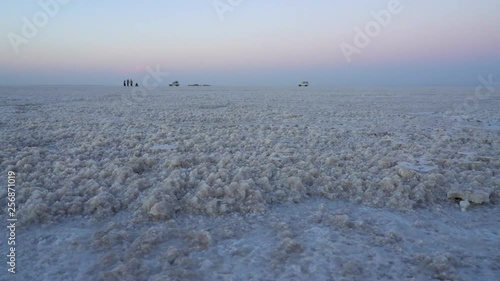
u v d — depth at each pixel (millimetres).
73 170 6051
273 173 6023
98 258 3549
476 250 3775
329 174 6113
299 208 4883
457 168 6426
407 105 21062
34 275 3258
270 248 3758
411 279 3170
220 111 16438
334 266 3414
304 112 16234
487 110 17891
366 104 21734
